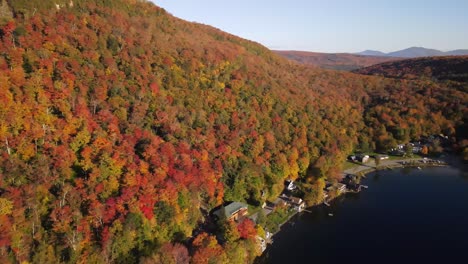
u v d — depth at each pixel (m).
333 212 126.06
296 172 137.75
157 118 105.94
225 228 92.38
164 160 93.81
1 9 104.12
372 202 134.88
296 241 106.62
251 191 118.62
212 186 105.50
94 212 77.06
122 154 88.50
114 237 76.62
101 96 98.44
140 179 86.50
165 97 113.00
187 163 99.06
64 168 81.06
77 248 73.50
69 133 87.19
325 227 115.44
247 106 137.38
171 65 127.81
